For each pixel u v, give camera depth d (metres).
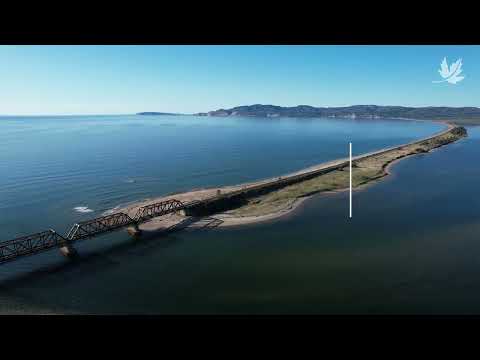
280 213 66.50
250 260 48.19
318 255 48.94
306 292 40.09
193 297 39.84
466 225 58.97
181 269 46.34
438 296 38.75
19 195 81.88
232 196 74.44
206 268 46.38
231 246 52.91
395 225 59.59
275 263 47.03
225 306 37.88
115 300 39.66
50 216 68.44
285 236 55.91
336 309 36.78
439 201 73.19
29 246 50.81
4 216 68.19
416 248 50.50
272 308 37.25
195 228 60.38
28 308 38.38
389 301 37.97
